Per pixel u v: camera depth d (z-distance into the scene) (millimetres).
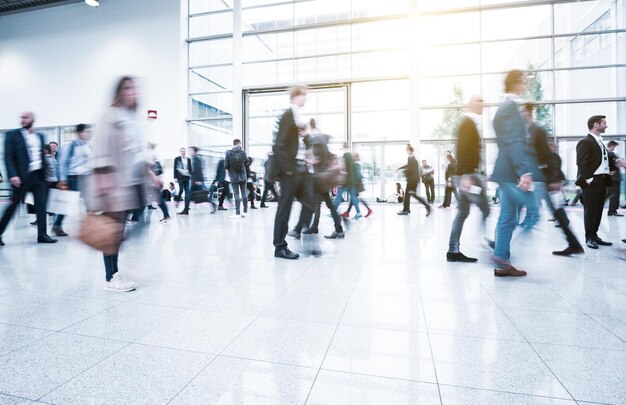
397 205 11664
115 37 14195
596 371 1492
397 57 12602
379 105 12867
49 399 1326
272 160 3609
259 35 13555
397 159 12938
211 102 13867
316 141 4348
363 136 13031
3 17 15586
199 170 8375
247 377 1465
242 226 6328
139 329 1939
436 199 12656
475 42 11961
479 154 3357
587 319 2047
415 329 1919
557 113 11516
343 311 2189
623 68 11016
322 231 5656
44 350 1702
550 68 11477
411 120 12320
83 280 2916
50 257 3781
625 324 1975
